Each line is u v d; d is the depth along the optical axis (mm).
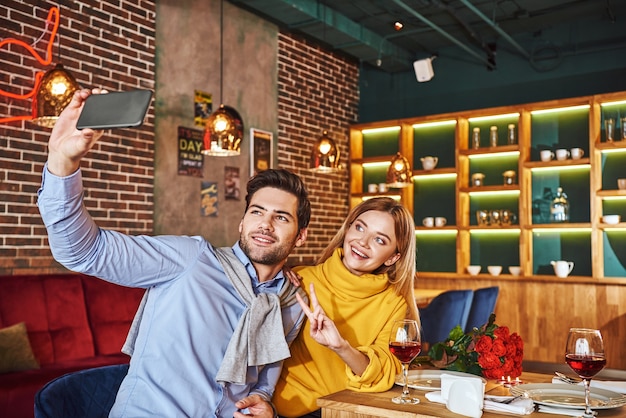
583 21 6648
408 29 6898
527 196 6590
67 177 1329
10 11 4238
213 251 1821
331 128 7430
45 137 4465
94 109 1188
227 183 5949
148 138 5191
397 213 2246
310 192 7031
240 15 6180
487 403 1671
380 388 1872
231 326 1764
